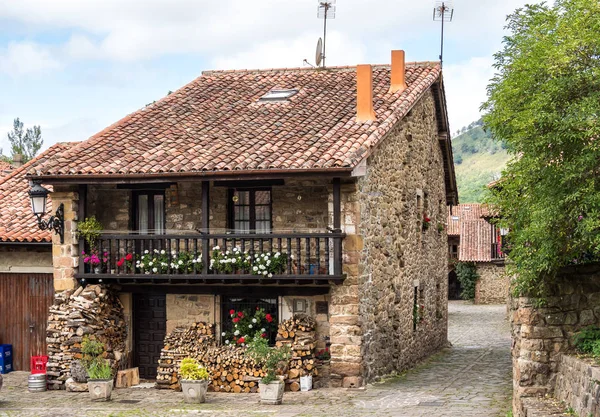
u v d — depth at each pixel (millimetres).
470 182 106438
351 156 15828
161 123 19594
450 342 27312
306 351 16500
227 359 16703
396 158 19828
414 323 21562
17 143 49188
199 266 16859
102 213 18641
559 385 11398
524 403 11180
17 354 19438
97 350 16703
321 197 17422
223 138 18125
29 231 18984
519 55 13055
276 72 22672
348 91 20438
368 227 17203
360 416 13586
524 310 11820
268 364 15367
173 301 18062
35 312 19312
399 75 20156
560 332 11688
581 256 12078
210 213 18000
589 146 9828
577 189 10016
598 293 11656
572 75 10203
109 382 15883
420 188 22438
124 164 17156
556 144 10336
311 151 16531
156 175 16688
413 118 21484
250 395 16234
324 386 16797
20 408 15109
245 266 16641
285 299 17328
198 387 15398
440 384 17234
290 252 16406
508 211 13289
